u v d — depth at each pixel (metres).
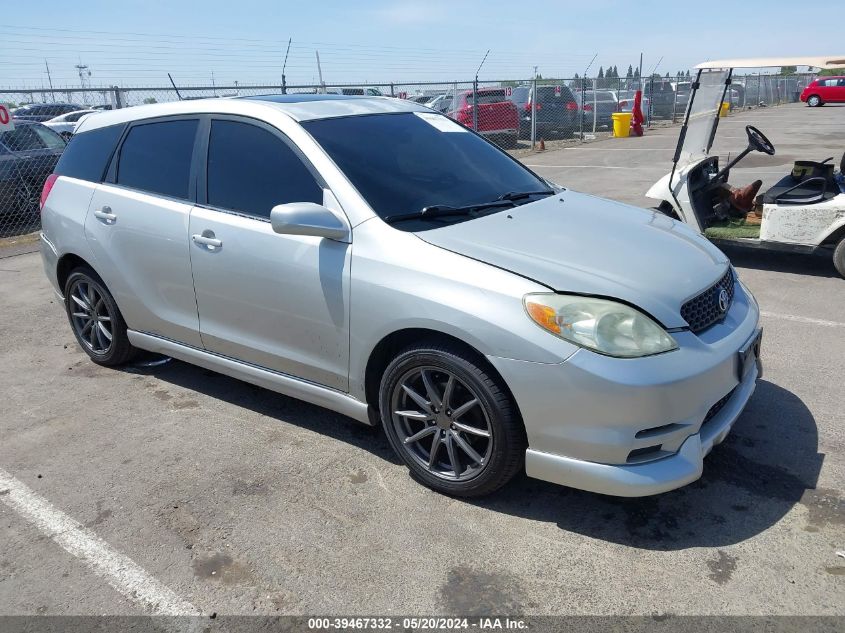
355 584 2.58
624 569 2.60
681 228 3.57
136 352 4.64
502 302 2.69
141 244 3.96
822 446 3.37
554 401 2.61
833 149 14.96
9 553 2.82
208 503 3.11
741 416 3.69
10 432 3.84
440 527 2.88
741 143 16.81
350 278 3.07
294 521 2.96
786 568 2.56
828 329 4.91
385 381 3.11
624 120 21.09
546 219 3.33
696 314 2.82
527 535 2.82
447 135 4.02
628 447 2.58
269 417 3.91
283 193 3.42
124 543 2.86
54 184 4.58
